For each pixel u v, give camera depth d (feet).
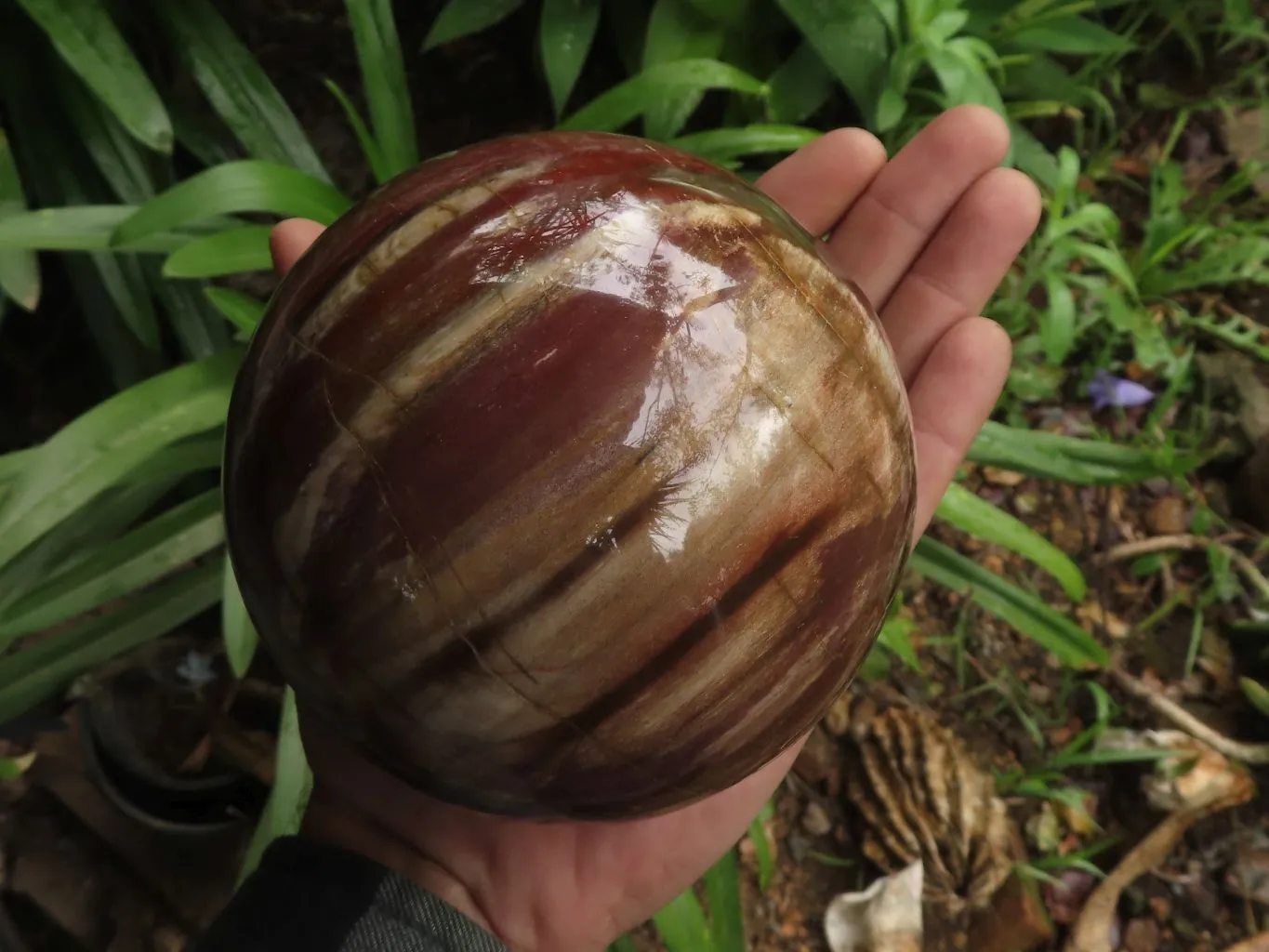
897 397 0.45
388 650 0.40
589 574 0.38
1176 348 1.06
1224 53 1.21
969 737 0.92
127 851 0.86
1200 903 0.86
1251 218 1.13
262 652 0.91
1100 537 1.01
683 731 0.41
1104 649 0.91
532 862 0.60
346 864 0.51
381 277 0.41
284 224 0.67
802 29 0.89
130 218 0.70
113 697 0.86
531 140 0.46
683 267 0.40
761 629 0.40
